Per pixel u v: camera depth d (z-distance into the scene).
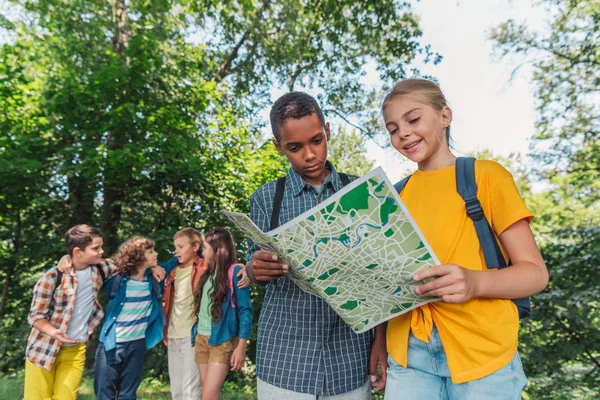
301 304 1.78
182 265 4.27
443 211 1.43
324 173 1.93
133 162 7.64
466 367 1.28
